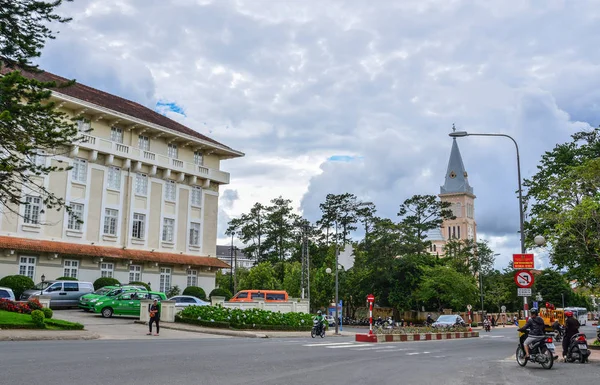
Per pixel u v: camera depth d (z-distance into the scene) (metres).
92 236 44.47
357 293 69.19
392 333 31.00
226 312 32.56
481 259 87.75
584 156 38.28
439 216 80.50
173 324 31.45
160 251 50.09
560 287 101.12
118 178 47.09
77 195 43.62
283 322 35.12
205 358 15.37
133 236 47.94
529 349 17.14
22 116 23.16
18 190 24.97
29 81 22.75
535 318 17.38
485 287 86.75
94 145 44.19
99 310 34.12
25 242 39.50
